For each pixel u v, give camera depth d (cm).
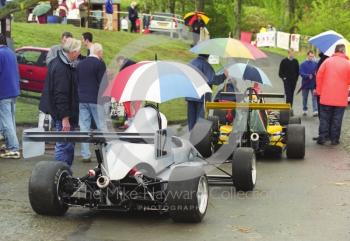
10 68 2205
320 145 2797
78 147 2506
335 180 2005
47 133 1450
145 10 10562
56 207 1474
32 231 1384
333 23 9956
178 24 6322
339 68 2747
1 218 1480
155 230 1401
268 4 11312
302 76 3825
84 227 1418
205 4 9575
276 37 9300
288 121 2639
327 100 2761
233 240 1337
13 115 2267
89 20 7338
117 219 1488
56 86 1816
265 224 1468
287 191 1831
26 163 2155
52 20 6906
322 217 1541
